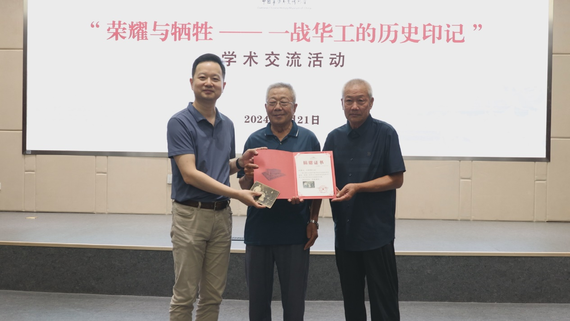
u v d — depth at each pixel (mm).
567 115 4047
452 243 3131
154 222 3814
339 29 4062
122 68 4133
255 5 4074
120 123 4168
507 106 4043
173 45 4109
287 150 2082
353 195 2066
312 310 2725
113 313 2627
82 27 4125
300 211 2072
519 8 4004
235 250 2861
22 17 4148
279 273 2098
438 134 4082
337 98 4074
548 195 4074
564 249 2941
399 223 3949
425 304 2812
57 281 2920
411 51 4047
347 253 2119
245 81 4094
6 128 4215
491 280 2842
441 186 4117
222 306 2766
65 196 4234
